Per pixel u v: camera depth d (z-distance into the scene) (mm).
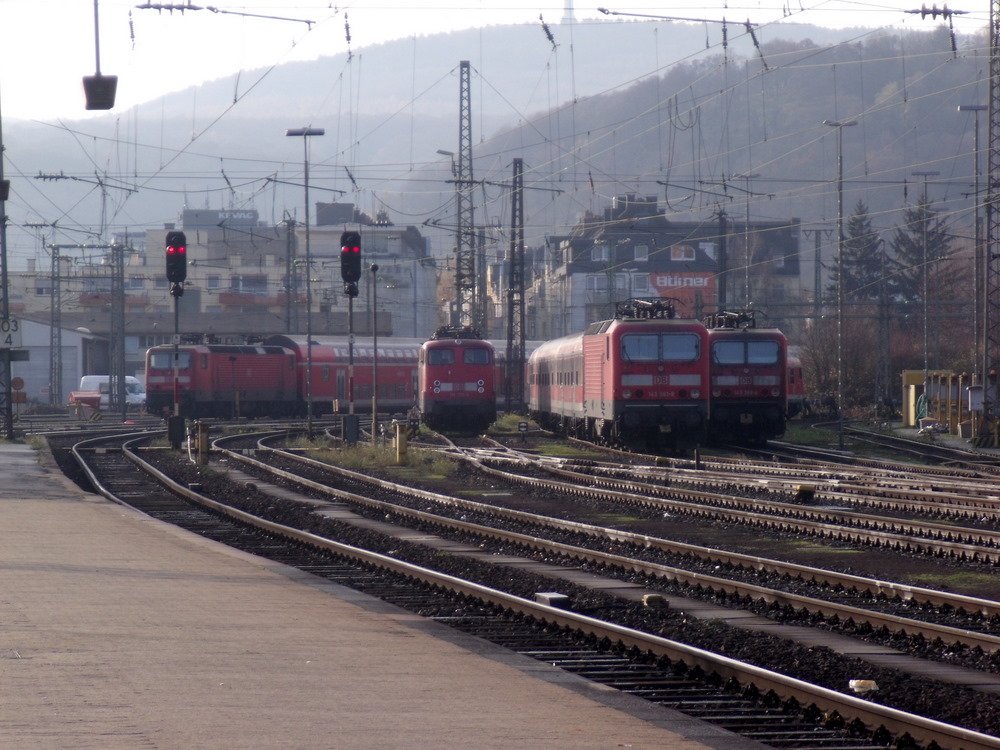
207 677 23297
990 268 114938
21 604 31188
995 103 110188
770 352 110812
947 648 30125
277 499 71438
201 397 171625
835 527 52312
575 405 120625
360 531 56281
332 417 188000
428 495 71250
